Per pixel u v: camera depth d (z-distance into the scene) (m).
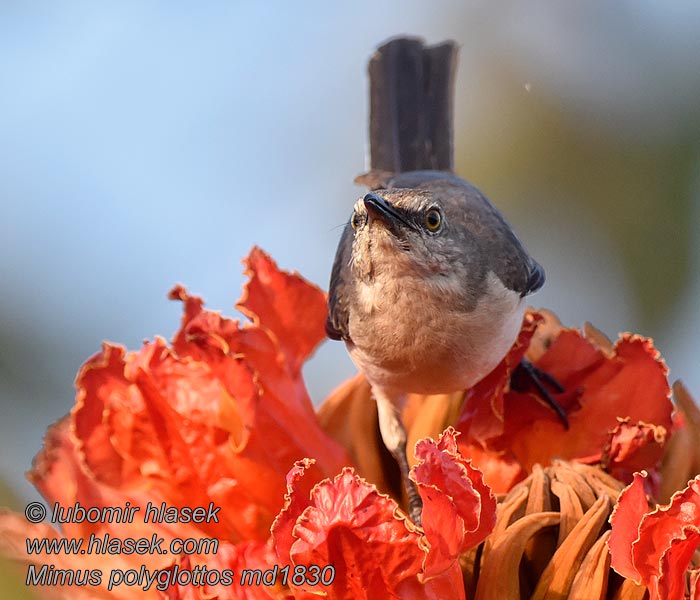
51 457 8.12
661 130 10.61
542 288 10.90
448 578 6.43
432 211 9.40
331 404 9.17
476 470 6.19
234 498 7.71
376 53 12.36
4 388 10.01
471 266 9.38
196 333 7.80
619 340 8.14
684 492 6.00
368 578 6.10
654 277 10.58
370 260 9.29
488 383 8.38
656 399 7.98
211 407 7.69
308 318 8.73
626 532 6.18
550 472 7.31
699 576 5.85
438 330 9.03
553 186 10.85
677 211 10.49
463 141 11.30
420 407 9.61
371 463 8.97
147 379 7.68
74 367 10.44
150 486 7.71
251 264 8.69
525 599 7.01
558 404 8.12
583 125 10.84
